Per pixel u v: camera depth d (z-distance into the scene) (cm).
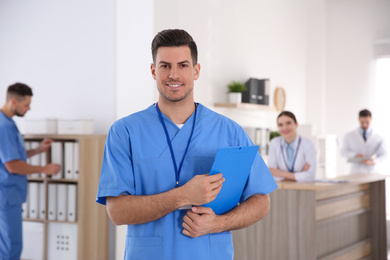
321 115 799
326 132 812
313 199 396
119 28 459
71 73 492
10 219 381
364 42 790
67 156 445
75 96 490
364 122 649
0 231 380
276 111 700
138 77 450
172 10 472
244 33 625
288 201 407
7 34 524
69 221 445
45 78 506
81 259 438
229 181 160
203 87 545
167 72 163
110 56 472
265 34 677
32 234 460
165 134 169
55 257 454
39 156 456
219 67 574
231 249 170
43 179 454
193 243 163
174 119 172
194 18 518
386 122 774
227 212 168
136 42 450
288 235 407
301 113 788
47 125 457
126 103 456
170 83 164
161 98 171
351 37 799
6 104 394
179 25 488
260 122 664
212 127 174
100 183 164
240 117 618
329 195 427
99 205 443
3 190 379
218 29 569
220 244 167
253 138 596
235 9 604
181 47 162
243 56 624
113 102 471
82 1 486
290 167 446
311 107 805
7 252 381
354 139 655
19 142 393
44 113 506
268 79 636
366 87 788
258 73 661
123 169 164
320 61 798
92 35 482
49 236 456
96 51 479
